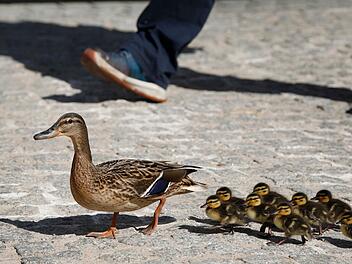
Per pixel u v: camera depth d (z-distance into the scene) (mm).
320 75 18672
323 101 16438
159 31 15656
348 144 13578
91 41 23156
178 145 13359
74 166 9148
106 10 29594
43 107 15703
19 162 12344
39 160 12469
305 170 12148
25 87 17375
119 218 10156
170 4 15609
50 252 8992
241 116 15258
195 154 12891
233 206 9570
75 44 22641
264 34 23906
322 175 11938
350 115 15469
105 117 15031
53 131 9125
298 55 20891
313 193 11094
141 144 13367
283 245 9273
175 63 15977
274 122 14891
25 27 25484
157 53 15727
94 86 17516
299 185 11469
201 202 10742
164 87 16016
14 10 29625
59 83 17797
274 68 19438
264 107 15938
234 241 9359
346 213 9375
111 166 9320
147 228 9609
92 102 16156
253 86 17656
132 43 15688
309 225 9367
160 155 12797
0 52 21297
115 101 16203
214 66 19672
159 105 15969
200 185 9609
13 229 9680
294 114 15469
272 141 13664
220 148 13234
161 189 9312
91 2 31828
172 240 9359
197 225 9875
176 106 15914
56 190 11109
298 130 14391
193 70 19172
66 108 15656
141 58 15680
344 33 23938
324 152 13102
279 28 24938
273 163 12477
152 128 14344
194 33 15758
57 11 29359
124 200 9172
